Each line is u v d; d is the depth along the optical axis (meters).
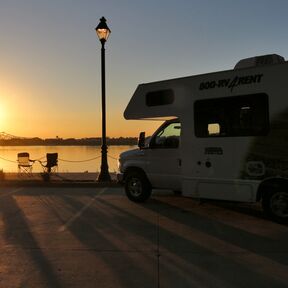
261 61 9.15
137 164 11.19
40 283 5.38
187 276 5.60
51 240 7.49
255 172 8.80
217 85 9.35
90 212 10.05
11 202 11.59
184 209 10.39
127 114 10.95
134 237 7.67
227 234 7.85
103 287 5.23
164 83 10.26
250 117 8.86
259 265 6.04
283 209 8.59
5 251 6.81
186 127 9.87
